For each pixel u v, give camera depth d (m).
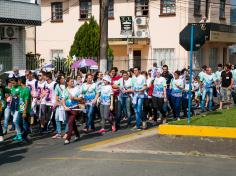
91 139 13.10
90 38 28.53
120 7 31.62
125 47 31.59
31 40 34.94
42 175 8.85
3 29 22.16
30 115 13.18
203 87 18.59
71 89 12.70
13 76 15.37
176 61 29.73
